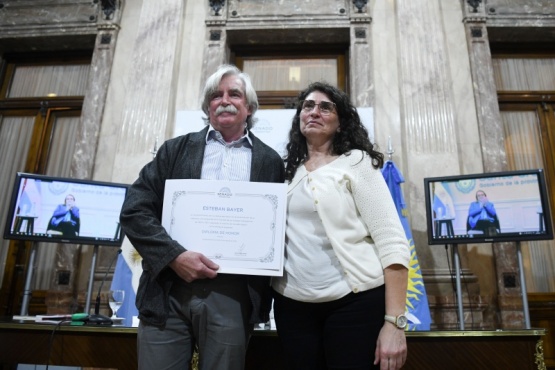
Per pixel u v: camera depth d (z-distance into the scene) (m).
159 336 1.19
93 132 3.95
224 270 1.19
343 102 1.39
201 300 1.19
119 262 2.98
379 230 1.19
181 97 3.96
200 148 1.37
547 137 3.98
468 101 3.80
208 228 1.23
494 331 1.54
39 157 4.23
